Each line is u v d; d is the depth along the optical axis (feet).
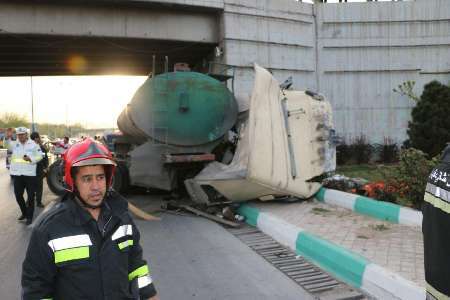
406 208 23.95
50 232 7.11
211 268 18.11
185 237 23.27
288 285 15.99
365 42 61.98
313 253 18.89
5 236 24.89
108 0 52.70
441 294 6.39
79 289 7.12
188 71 31.91
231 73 55.62
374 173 45.83
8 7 52.54
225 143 32.40
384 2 61.77
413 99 59.77
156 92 30.17
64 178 7.59
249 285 16.07
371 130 62.44
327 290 15.46
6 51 66.54
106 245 7.38
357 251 18.33
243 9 56.29
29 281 7.13
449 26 62.03
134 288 8.00
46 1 52.90
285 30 59.41
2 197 40.70
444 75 62.39
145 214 28.07
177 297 15.11
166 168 31.22
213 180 26.40
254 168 26.00
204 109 30.76
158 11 56.80
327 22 61.82
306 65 61.21
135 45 62.03
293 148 28.78
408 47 62.34
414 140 51.78
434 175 6.73
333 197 29.12
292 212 26.81
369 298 14.66
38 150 28.30
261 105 26.91
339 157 58.70
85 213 7.33
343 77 62.23
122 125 41.01
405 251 18.16
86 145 7.56
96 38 56.49
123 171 35.40
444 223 6.32
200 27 58.44
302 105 29.76
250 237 23.17
